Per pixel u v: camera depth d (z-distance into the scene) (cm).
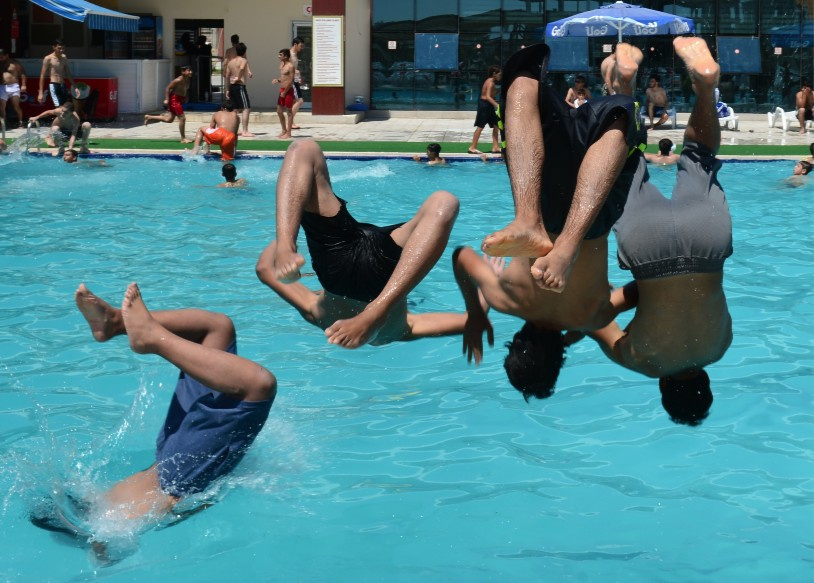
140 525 454
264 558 429
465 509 474
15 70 1961
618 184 400
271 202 1297
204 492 473
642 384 642
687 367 432
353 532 452
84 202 1277
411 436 560
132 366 668
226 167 1394
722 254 401
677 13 2389
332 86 2286
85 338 727
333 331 410
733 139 1964
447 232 432
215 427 464
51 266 941
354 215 1214
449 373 667
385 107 2503
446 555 432
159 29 2552
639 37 2381
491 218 1205
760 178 1502
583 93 1936
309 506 475
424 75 2477
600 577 414
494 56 2450
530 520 464
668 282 404
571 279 396
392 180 1498
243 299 838
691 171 417
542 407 605
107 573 418
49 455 521
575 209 354
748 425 571
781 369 662
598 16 1916
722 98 2414
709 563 425
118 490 470
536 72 379
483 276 428
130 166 1603
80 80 2255
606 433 565
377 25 2456
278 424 573
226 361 454
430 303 822
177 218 1183
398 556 431
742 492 491
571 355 702
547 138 376
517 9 2417
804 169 1445
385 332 476
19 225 1126
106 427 564
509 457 533
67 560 427
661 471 515
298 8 2544
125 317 439
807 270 938
